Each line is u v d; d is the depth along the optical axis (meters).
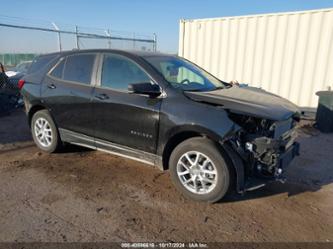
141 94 3.63
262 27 7.98
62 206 3.31
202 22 8.90
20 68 11.80
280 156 3.21
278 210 3.32
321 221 3.11
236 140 3.15
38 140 5.06
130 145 3.92
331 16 7.08
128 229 2.91
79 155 4.94
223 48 8.69
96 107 4.14
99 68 4.24
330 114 6.56
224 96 3.54
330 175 4.36
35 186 3.79
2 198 3.46
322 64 7.41
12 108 8.82
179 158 3.48
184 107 3.39
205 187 3.38
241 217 3.16
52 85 4.70
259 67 8.24
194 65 4.78
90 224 2.97
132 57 3.96
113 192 3.67
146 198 3.54
